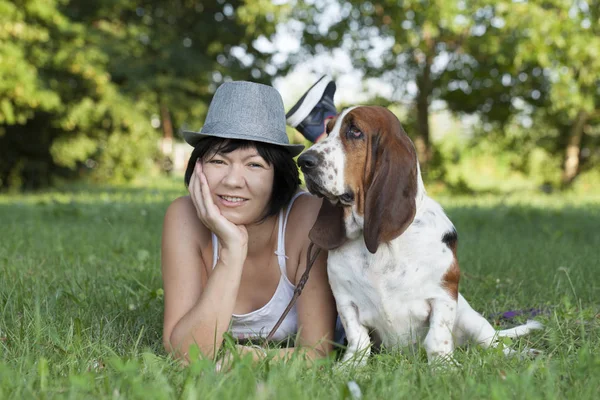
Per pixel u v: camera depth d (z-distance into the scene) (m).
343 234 2.70
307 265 2.83
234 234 2.67
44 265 4.83
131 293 3.91
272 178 2.78
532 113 21.67
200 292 2.85
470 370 2.40
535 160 24.53
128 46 22.27
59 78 19.38
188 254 2.87
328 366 2.43
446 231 2.71
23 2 15.94
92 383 2.14
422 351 2.73
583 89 17.05
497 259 5.45
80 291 3.87
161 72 22.62
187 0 24.31
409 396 2.09
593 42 15.65
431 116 23.42
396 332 2.76
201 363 2.23
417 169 2.65
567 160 21.42
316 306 2.88
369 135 2.57
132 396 2.01
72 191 17.86
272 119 2.77
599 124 22.52
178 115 22.94
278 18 19.34
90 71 19.08
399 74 20.34
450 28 16.58
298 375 2.31
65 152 20.17
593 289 4.23
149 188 18.77
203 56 23.12
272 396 1.97
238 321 3.01
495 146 23.72
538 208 11.01
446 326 2.67
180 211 2.95
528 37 16.20
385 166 2.55
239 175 2.69
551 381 2.15
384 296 2.69
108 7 22.22
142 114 21.94
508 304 3.99
